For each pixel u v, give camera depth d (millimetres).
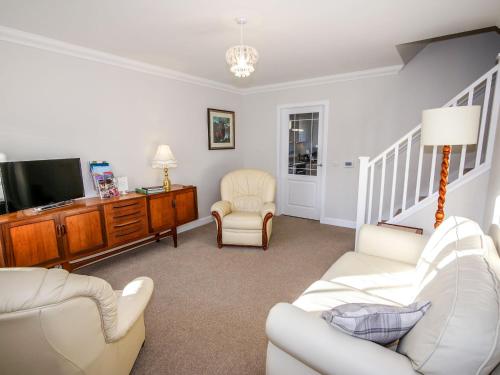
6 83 2348
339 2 1932
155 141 3646
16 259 2068
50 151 2658
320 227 4328
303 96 4441
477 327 759
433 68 3479
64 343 963
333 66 3580
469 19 2225
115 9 1980
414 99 3633
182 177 4090
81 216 2469
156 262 3051
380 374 868
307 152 4668
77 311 971
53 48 2586
